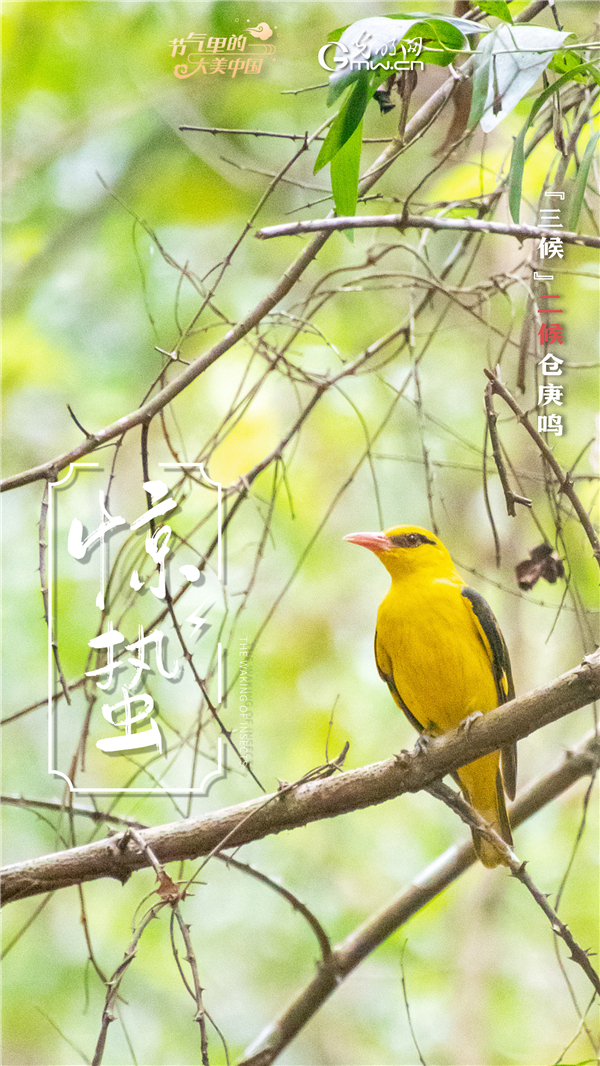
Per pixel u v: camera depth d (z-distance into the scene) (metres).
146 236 12.33
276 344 7.30
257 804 5.44
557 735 13.39
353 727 13.60
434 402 12.73
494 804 7.34
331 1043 13.56
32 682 12.34
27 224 13.02
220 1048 12.71
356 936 6.73
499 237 11.00
